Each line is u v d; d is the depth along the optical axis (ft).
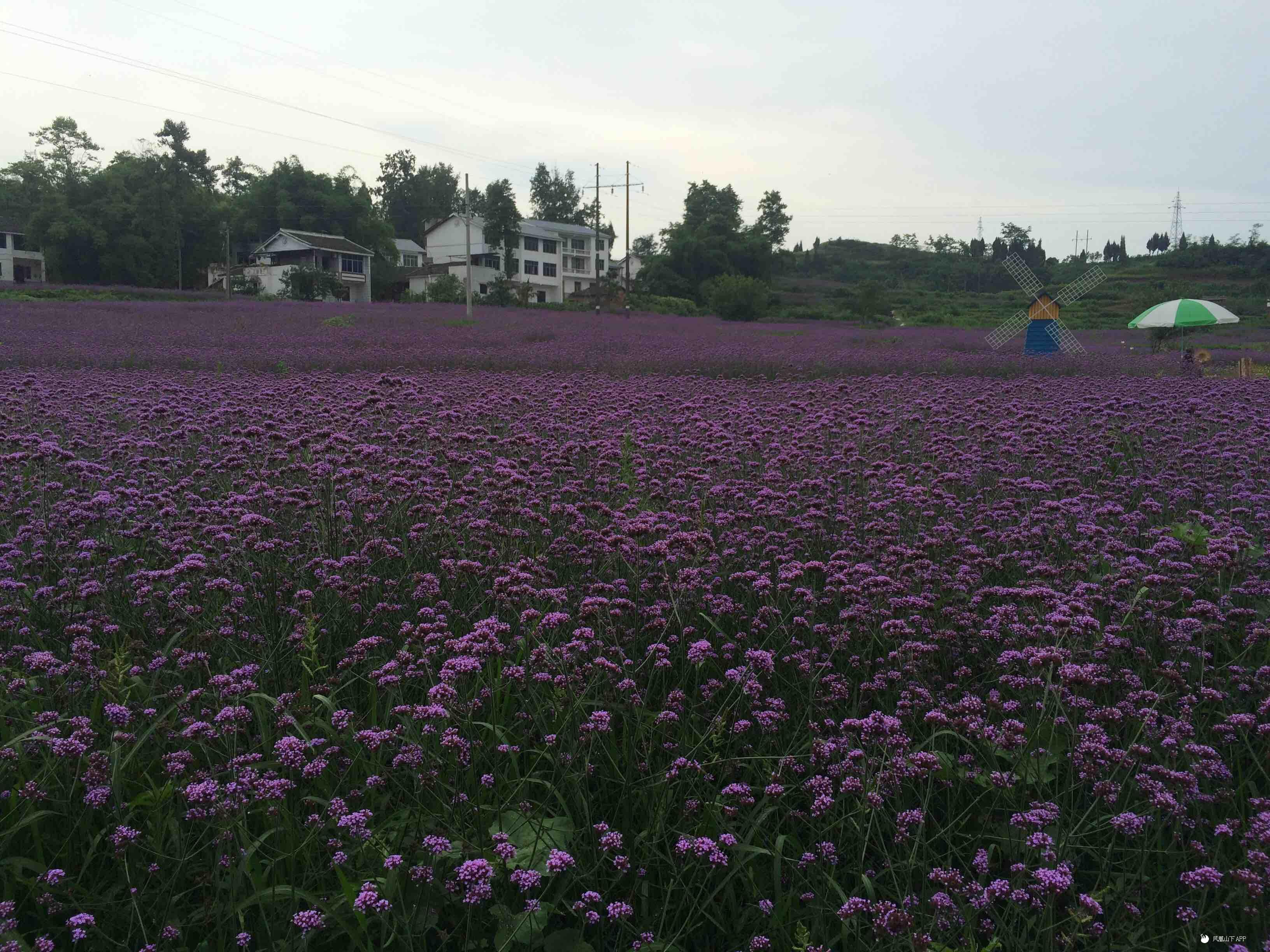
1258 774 11.22
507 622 14.29
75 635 13.65
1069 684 11.46
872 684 12.78
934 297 334.65
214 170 319.47
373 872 9.23
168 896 9.00
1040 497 23.52
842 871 9.84
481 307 226.99
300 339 96.48
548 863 8.65
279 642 13.84
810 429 32.32
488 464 24.86
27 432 28.91
